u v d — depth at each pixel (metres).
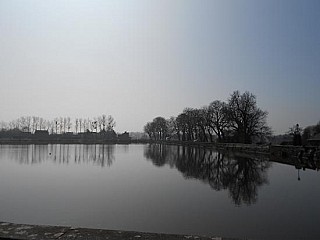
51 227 4.18
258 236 12.24
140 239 3.83
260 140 79.00
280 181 26.53
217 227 13.38
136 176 30.28
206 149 85.94
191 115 110.56
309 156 41.84
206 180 27.62
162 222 14.19
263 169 35.78
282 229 13.07
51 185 24.39
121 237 3.88
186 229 13.16
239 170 35.16
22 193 20.97
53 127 154.38
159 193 21.09
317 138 70.81
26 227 4.16
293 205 17.48
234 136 81.19
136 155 62.06
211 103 90.00
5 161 45.84
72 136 154.38
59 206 17.22
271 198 19.47
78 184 24.97
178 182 26.30
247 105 72.81
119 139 154.88
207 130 97.50
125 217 15.02
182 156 58.88
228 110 75.31
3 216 15.18
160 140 150.75
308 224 13.78
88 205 17.42
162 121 153.50
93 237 3.86
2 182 25.98
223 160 49.06
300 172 32.50
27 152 68.00
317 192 21.38
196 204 17.77
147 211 16.17
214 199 19.20
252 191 21.92
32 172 33.09
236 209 16.56
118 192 21.41
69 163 43.84
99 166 40.03
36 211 16.11
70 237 3.83
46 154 62.09
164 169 36.66
